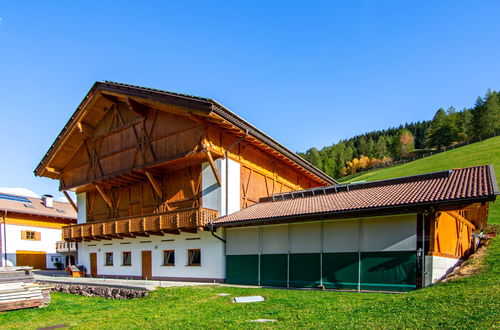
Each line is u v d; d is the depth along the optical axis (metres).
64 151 25.66
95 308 12.84
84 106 23.03
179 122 19.16
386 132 158.50
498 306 6.80
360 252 13.66
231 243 17.91
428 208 12.34
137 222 20.36
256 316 8.84
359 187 17.59
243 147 20.50
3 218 32.09
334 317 7.83
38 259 34.25
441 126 102.19
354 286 13.56
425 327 6.21
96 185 23.98
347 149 123.25
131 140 21.83
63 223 37.34
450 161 54.56
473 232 20.27
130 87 19.95
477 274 10.75
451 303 7.64
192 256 19.47
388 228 13.14
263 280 16.31
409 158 92.31
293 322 7.74
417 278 12.22
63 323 10.40
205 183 19.05
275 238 16.34
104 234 22.44
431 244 12.20
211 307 10.84
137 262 22.12
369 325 6.77
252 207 19.17
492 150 53.47
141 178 22.33
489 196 10.70
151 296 13.73
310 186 29.89
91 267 25.52
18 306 12.77
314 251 14.94
